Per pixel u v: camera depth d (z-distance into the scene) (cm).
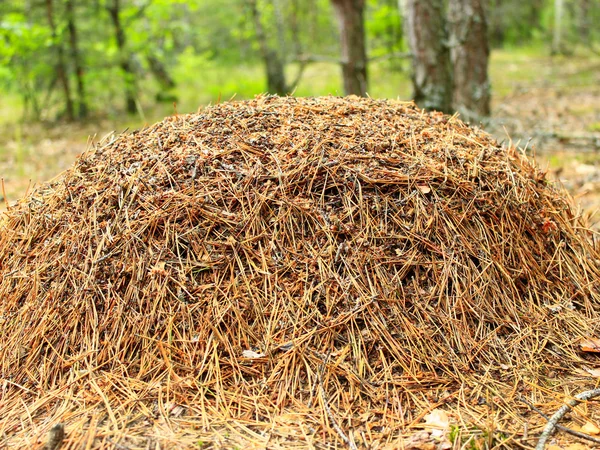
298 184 268
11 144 941
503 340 250
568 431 198
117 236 259
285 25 1853
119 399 219
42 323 250
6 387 236
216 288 243
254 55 1698
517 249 278
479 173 288
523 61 1925
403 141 295
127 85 1173
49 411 218
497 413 211
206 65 1427
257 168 270
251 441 198
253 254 251
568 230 312
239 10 1725
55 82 1216
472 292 258
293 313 240
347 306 241
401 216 265
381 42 1645
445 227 265
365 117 315
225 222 257
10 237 291
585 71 1564
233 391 222
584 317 273
